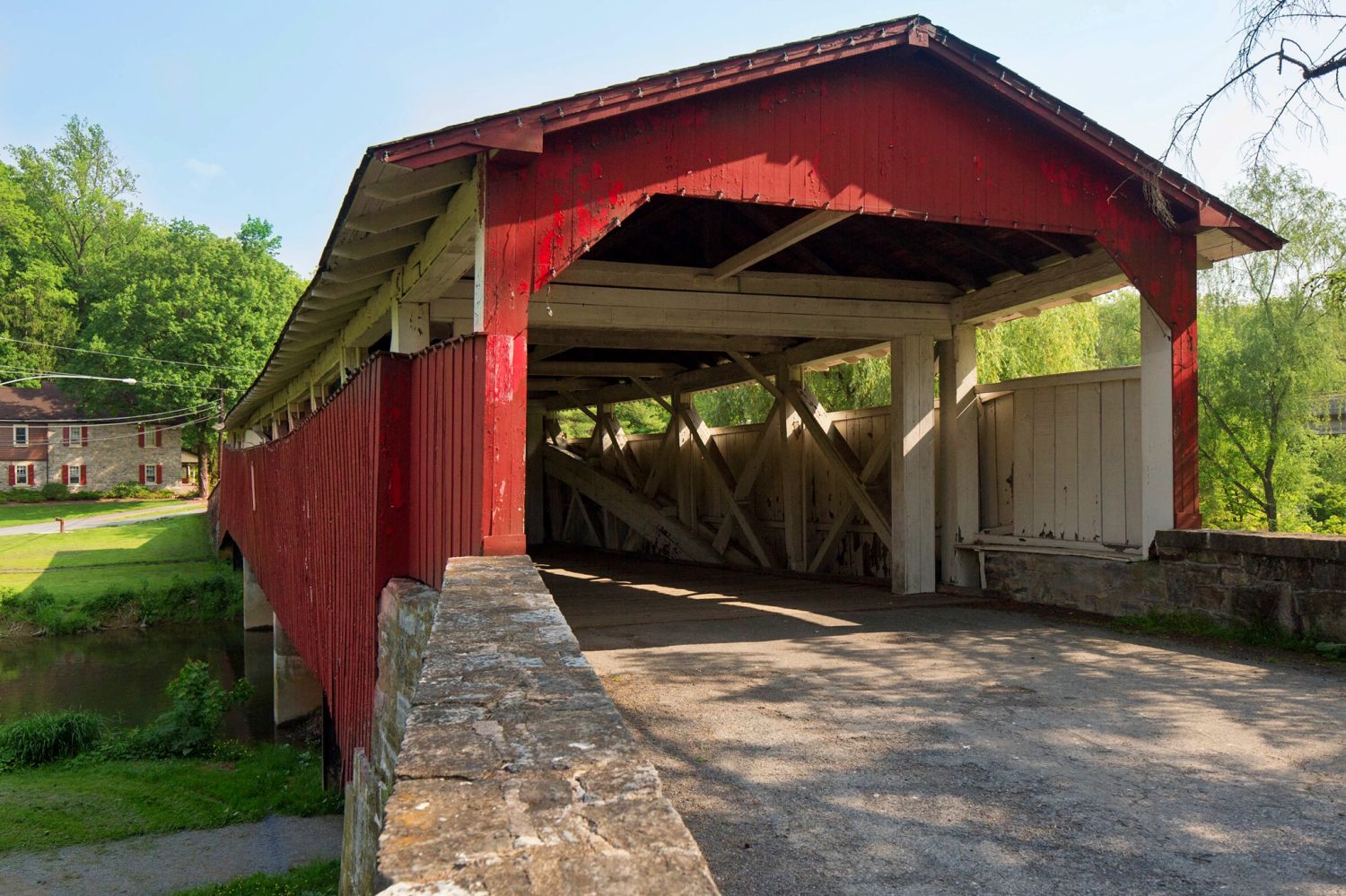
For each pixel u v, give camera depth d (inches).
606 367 504.7
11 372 2049.7
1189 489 251.9
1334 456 673.0
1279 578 219.9
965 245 300.7
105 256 2198.6
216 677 707.4
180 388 1721.2
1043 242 290.7
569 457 635.5
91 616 893.2
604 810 46.9
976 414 332.5
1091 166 242.4
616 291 290.5
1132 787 123.0
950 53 217.5
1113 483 273.7
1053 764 132.5
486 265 179.6
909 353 326.0
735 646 227.5
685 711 163.0
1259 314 626.5
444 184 192.9
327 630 274.5
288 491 396.5
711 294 301.6
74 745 514.9
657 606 304.5
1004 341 621.3
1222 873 96.4
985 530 330.3
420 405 202.1
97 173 2453.2
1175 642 225.3
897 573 328.2
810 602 309.7
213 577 995.3
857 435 400.2
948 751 138.9
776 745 141.9
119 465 2036.2
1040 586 292.4
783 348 417.4
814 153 212.5
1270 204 617.3
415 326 270.7
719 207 303.7
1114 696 172.6
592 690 73.2
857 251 322.3
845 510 391.5
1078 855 100.7
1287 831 107.8
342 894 218.7
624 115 194.1
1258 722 154.3
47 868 339.9
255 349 1792.6
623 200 193.5
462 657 84.9
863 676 191.0
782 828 108.7
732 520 483.5
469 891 37.3
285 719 558.9
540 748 57.6
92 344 1705.2
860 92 218.4
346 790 225.6
